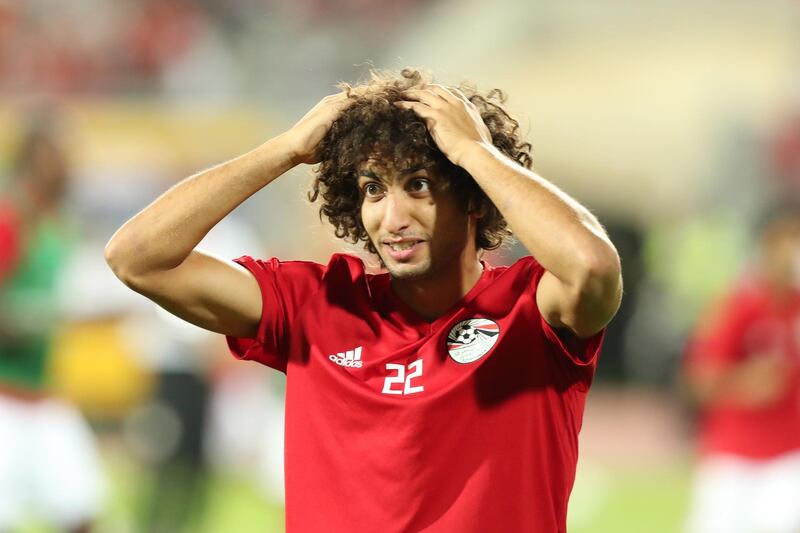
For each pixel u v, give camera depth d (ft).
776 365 78.23
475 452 33.76
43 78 198.70
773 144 190.19
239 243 124.98
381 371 34.76
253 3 213.05
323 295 36.50
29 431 69.41
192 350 99.35
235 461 123.65
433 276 35.47
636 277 190.29
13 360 68.90
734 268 166.09
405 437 33.65
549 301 33.58
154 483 98.73
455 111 34.14
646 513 113.09
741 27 196.65
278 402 111.45
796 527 77.71
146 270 34.45
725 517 79.66
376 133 33.68
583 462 138.00
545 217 32.01
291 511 35.27
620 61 198.90
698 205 191.31
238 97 196.44
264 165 35.01
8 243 70.08
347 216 36.42
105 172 168.14
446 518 33.45
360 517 33.86
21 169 71.31
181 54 202.18
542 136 199.11
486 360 34.19
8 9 203.62
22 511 70.18
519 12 201.36
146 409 100.27
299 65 205.16
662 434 155.74
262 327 36.01
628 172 196.85
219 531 101.96
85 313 118.32
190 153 173.58
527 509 33.73
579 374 34.73
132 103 176.04
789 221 79.41
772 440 78.54
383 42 210.18
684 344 169.68
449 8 211.00
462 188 34.47
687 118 195.93
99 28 204.23
